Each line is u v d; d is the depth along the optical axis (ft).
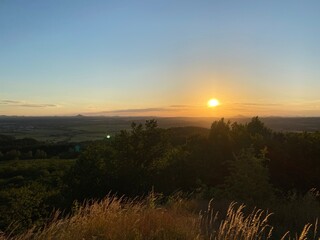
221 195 45.44
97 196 67.36
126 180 70.38
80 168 76.28
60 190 74.08
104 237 19.07
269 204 40.04
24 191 68.13
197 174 76.33
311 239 27.04
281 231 29.27
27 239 19.99
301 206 38.06
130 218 21.89
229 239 20.10
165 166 80.74
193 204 37.91
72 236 19.16
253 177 45.21
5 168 196.95
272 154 71.20
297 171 69.21
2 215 53.11
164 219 23.31
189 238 20.71
